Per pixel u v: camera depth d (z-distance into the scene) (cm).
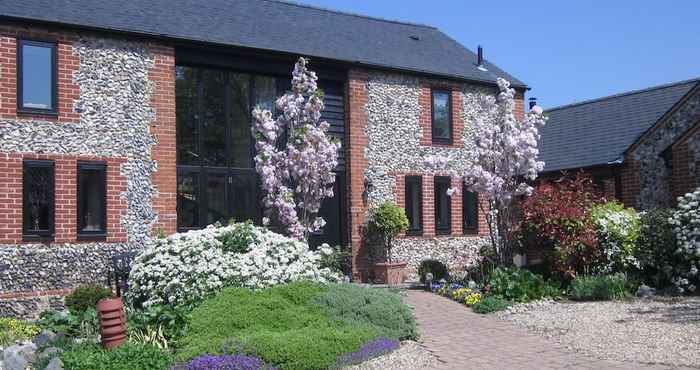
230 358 678
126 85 1341
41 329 914
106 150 1308
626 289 1220
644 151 1705
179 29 1434
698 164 1535
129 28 1337
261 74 1583
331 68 1639
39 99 1249
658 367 706
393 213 1598
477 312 1102
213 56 1478
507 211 1339
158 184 1365
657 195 1664
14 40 1219
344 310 856
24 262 1198
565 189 1391
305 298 870
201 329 772
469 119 1848
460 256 1792
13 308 1177
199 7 1620
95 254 1277
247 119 1560
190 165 1460
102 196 1302
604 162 1753
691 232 1233
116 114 1326
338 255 1496
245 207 1534
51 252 1228
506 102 1339
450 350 809
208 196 1483
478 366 727
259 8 1772
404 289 1405
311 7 1919
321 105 1288
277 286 893
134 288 973
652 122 1811
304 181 1270
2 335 875
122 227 1315
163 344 785
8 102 1206
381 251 1662
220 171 1502
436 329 951
